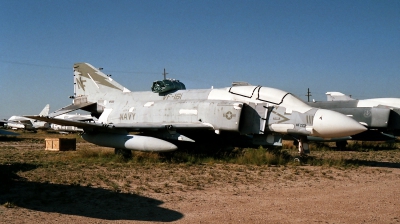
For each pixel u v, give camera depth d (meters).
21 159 15.66
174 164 13.73
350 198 8.05
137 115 17.20
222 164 13.95
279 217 6.48
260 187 9.37
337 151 21.69
